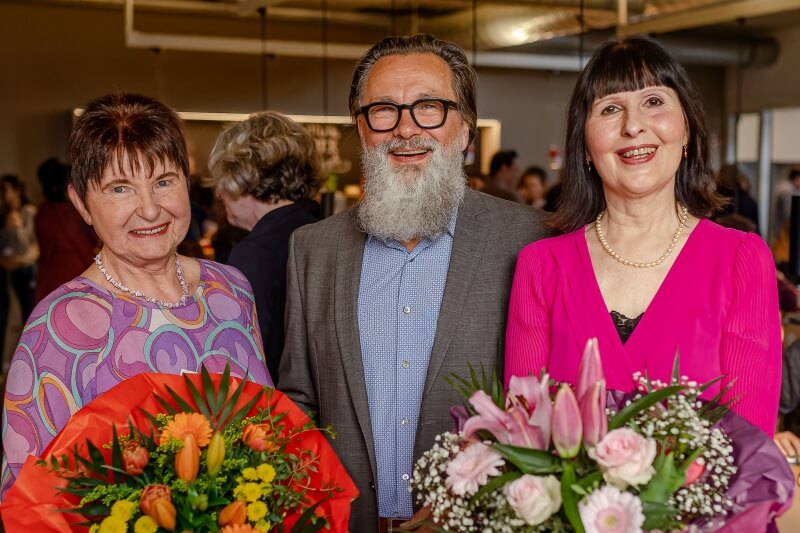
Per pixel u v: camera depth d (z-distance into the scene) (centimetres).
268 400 149
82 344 161
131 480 134
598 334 163
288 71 1144
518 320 177
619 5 816
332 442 197
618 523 112
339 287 201
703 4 795
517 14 954
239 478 132
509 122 1245
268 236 259
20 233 802
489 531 125
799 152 1153
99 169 161
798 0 732
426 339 194
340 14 1062
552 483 118
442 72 196
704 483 125
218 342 177
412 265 198
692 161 173
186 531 122
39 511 132
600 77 166
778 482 124
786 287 491
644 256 167
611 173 165
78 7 1039
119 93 170
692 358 156
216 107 1118
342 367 197
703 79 1178
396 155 194
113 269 171
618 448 115
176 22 1078
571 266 171
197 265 186
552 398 134
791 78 1096
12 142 1026
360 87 202
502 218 202
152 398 148
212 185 280
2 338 788
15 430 155
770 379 155
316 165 281
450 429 188
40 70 1033
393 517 193
